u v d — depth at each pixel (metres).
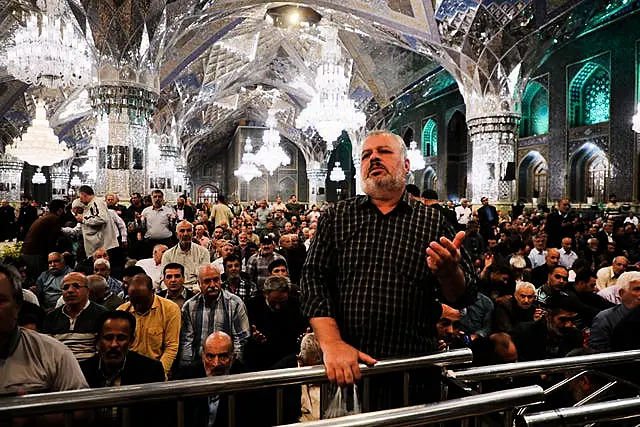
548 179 15.97
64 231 6.64
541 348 3.75
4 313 1.68
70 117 20.23
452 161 19.94
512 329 3.85
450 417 1.14
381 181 1.51
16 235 12.16
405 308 1.47
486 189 13.32
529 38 12.73
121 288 5.06
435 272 1.33
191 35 13.67
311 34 16.36
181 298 4.36
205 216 10.94
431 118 21.02
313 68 18.34
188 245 5.46
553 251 5.72
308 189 30.59
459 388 1.31
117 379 2.72
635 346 2.92
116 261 6.29
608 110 14.27
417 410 1.12
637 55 12.91
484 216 9.15
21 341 1.78
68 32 7.58
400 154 1.55
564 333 3.75
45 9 7.32
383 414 1.10
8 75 14.77
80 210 6.19
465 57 13.06
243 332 3.93
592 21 13.20
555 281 4.65
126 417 1.25
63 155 10.91
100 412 1.48
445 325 3.32
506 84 13.20
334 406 1.42
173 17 10.73
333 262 1.56
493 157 13.29
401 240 1.50
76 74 7.77
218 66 18.19
